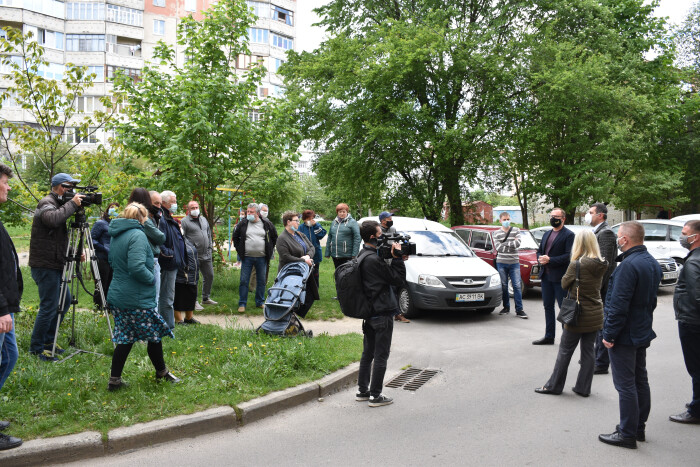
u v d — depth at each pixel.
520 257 12.75
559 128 21.50
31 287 11.50
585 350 5.62
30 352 5.76
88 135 9.60
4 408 4.31
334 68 22.33
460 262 10.34
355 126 22.02
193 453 4.10
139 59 48.69
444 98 21.80
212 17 11.84
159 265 6.94
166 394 4.89
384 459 4.03
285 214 8.79
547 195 23.84
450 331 8.95
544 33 21.25
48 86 8.83
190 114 10.40
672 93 23.88
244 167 11.92
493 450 4.21
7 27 8.65
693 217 15.34
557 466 3.94
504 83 20.91
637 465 3.97
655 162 27.05
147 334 4.97
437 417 4.97
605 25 21.89
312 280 7.64
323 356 6.31
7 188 4.36
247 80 11.80
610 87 20.48
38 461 3.79
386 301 5.26
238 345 6.47
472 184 23.72
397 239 5.29
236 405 4.78
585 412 5.13
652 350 7.66
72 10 46.72
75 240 6.15
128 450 4.12
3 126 8.85
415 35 20.77
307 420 4.87
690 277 4.73
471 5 22.89
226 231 14.72
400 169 23.27
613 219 40.09
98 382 5.06
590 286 5.47
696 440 4.48
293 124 13.08
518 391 5.79
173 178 10.73
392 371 6.59
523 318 10.11
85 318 7.55
